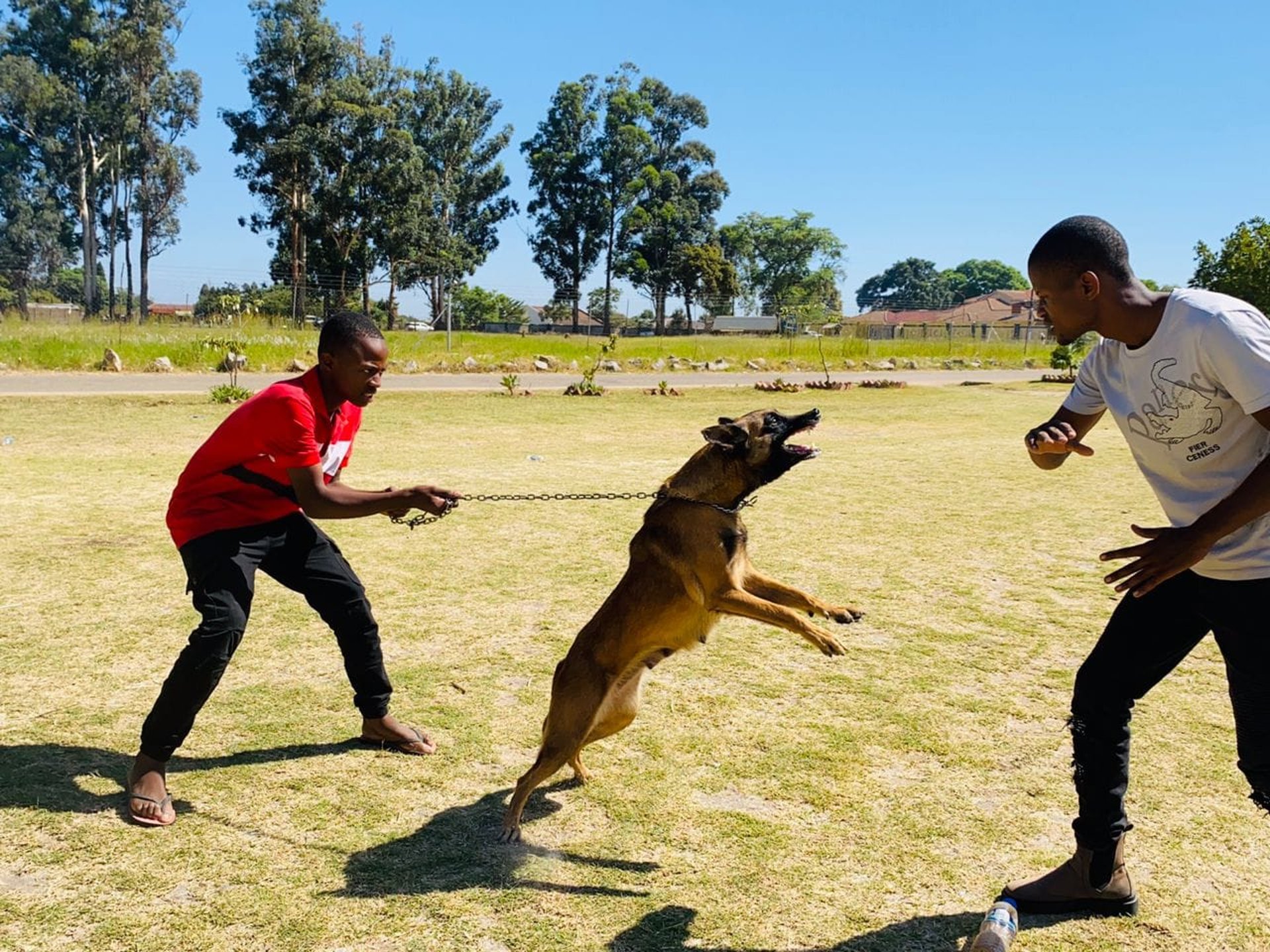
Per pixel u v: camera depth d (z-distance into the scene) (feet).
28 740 14.85
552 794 13.71
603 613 13.99
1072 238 9.34
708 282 272.51
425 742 14.98
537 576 24.53
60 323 127.95
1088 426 11.25
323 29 194.70
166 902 10.93
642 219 263.90
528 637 20.02
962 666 18.53
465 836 12.51
